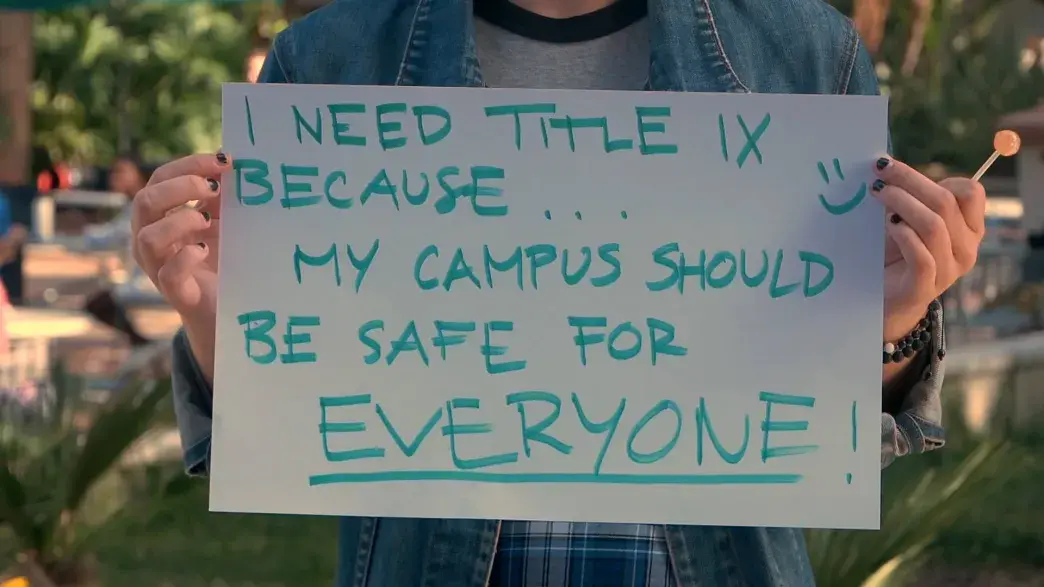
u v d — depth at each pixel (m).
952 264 1.83
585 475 1.90
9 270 12.87
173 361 2.06
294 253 1.95
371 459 1.92
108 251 17.91
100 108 19.28
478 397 1.92
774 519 1.89
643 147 1.94
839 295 1.92
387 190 1.95
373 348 1.94
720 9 2.04
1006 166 13.59
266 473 1.92
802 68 2.06
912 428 1.94
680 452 1.90
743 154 1.93
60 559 4.48
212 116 20.33
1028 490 6.20
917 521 3.08
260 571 5.89
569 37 2.02
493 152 1.95
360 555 2.00
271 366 1.93
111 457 4.36
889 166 1.88
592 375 1.92
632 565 1.87
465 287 1.94
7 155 8.77
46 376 7.07
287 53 2.13
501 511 1.90
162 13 19.50
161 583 5.65
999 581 5.45
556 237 1.94
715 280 1.93
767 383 1.91
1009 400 6.95
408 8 2.09
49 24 18.58
